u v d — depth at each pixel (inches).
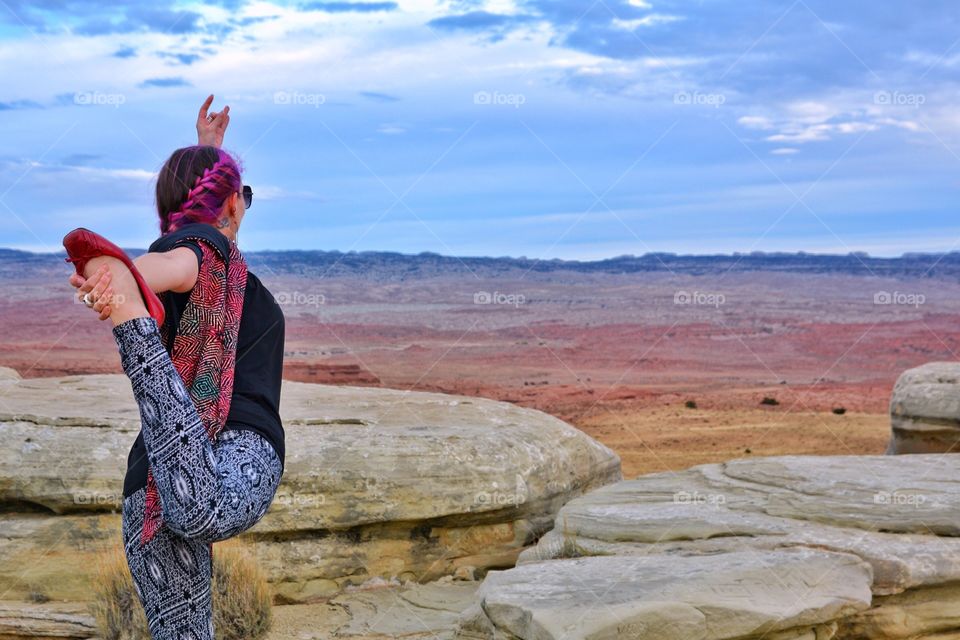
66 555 262.8
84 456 269.7
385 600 268.8
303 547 274.1
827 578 193.5
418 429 304.0
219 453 97.7
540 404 991.0
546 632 169.3
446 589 278.8
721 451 784.3
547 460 310.8
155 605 99.7
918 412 428.1
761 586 188.1
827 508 236.7
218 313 101.8
